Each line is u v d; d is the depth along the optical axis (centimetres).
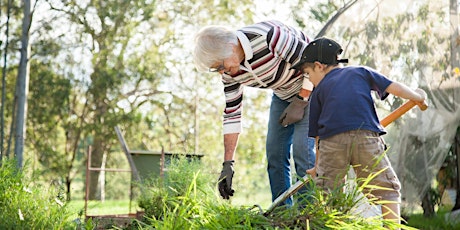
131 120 1881
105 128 1909
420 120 538
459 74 526
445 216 620
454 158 651
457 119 531
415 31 524
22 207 311
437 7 524
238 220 240
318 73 301
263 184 1958
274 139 378
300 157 361
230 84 348
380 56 520
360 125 277
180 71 2014
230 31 323
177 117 2073
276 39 328
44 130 1927
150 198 454
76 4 1770
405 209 569
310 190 265
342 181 283
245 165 1973
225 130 344
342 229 231
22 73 830
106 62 1916
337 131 279
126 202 1180
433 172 545
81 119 1939
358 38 514
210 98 2075
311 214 241
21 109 817
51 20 1725
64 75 1881
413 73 528
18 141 807
